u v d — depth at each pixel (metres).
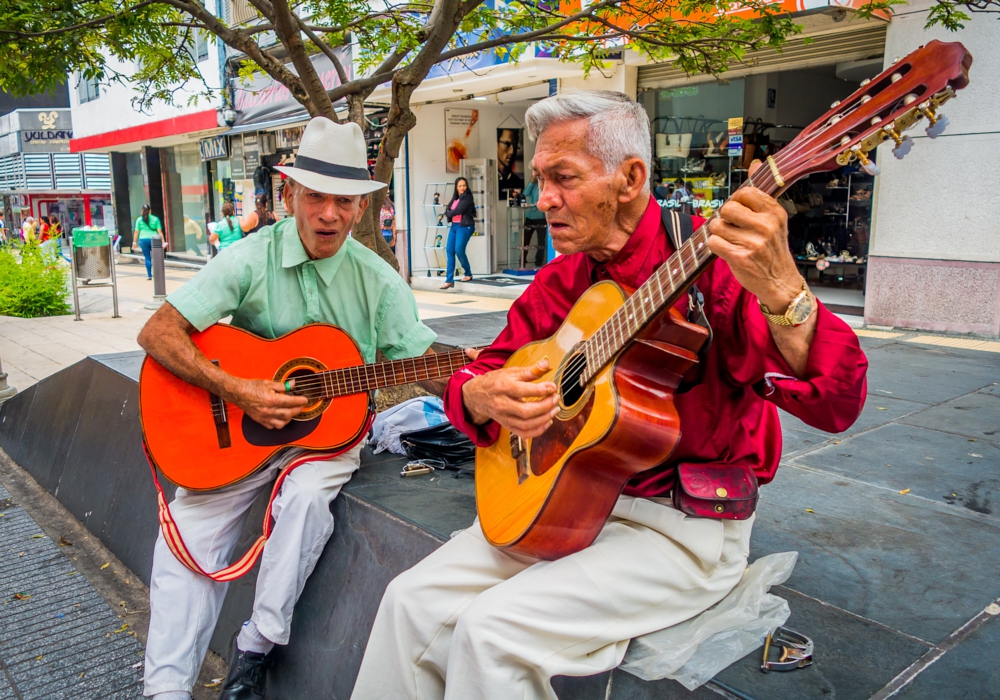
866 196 8.62
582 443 1.57
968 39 6.46
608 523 1.74
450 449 2.98
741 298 1.57
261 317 2.57
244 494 2.53
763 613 1.77
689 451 1.69
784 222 1.26
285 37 3.64
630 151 1.63
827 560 2.21
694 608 1.71
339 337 2.57
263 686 2.43
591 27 5.09
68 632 3.14
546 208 1.69
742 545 1.75
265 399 2.40
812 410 1.49
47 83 4.18
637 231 1.70
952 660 1.65
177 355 2.38
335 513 2.59
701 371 1.66
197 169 20.38
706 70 4.35
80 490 4.29
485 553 1.78
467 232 11.67
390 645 1.76
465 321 5.72
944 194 6.76
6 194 37.03
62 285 11.67
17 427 5.38
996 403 4.13
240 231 12.61
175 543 2.35
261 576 2.41
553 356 1.83
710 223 1.32
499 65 9.57
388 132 3.94
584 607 1.56
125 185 24.70
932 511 2.62
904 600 1.95
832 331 1.42
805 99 9.48
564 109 1.62
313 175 2.38
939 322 6.89
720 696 1.50
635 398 1.56
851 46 7.56
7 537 4.04
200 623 2.36
